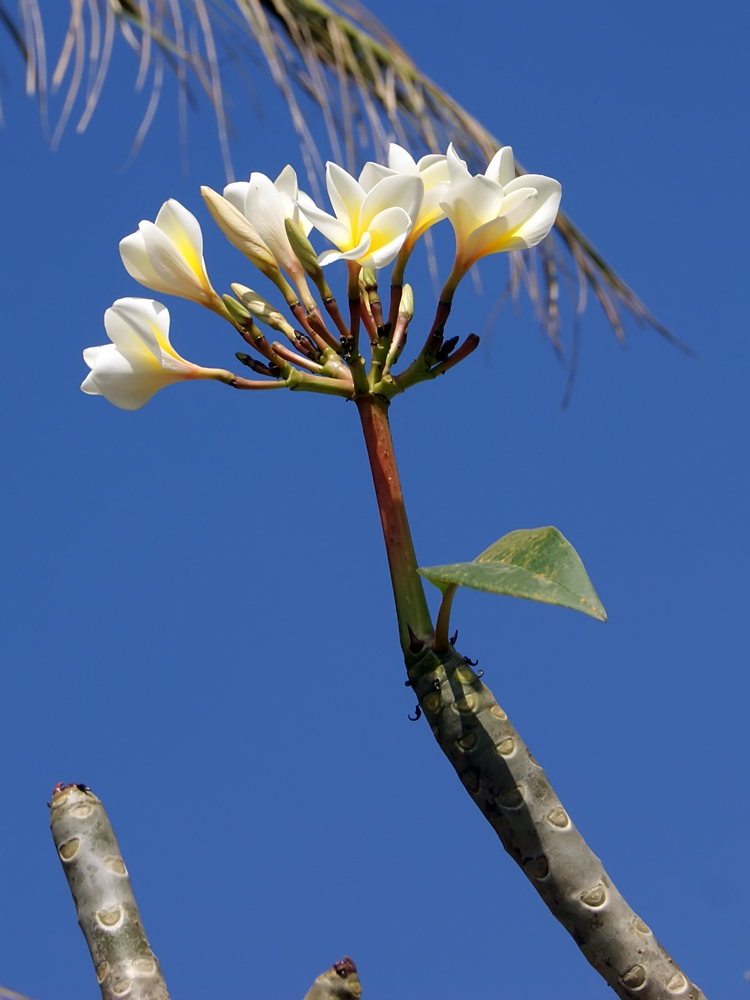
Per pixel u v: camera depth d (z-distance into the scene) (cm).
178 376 108
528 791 99
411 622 102
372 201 105
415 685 100
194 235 110
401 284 106
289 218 110
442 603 100
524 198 106
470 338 106
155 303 109
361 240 105
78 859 103
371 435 106
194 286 109
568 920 98
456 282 107
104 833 104
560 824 98
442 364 106
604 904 98
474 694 100
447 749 99
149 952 102
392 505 104
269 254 109
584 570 97
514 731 99
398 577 103
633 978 97
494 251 107
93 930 102
